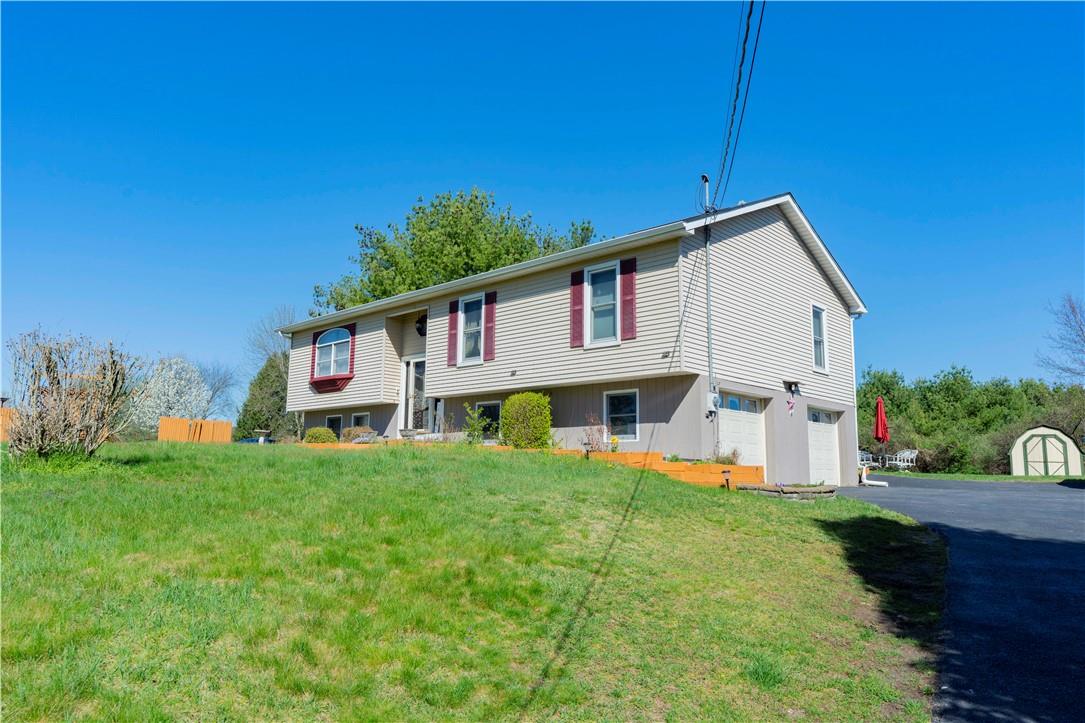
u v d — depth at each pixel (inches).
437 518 298.4
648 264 613.9
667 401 609.0
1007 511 473.7
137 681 155.5
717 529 358.9
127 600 187.8
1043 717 179.3
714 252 636.1
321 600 204.8
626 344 618.8
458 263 1390.3
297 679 165.0
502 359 726.5
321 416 1010.7
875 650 229.0
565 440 674.2
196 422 846.5
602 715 176.7
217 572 213.8
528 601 233.6
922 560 332.8
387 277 1437.0
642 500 391.5
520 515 327.9
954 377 1923.0
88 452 368.8
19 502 270.2
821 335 804.0
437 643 197.5
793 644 229.3
